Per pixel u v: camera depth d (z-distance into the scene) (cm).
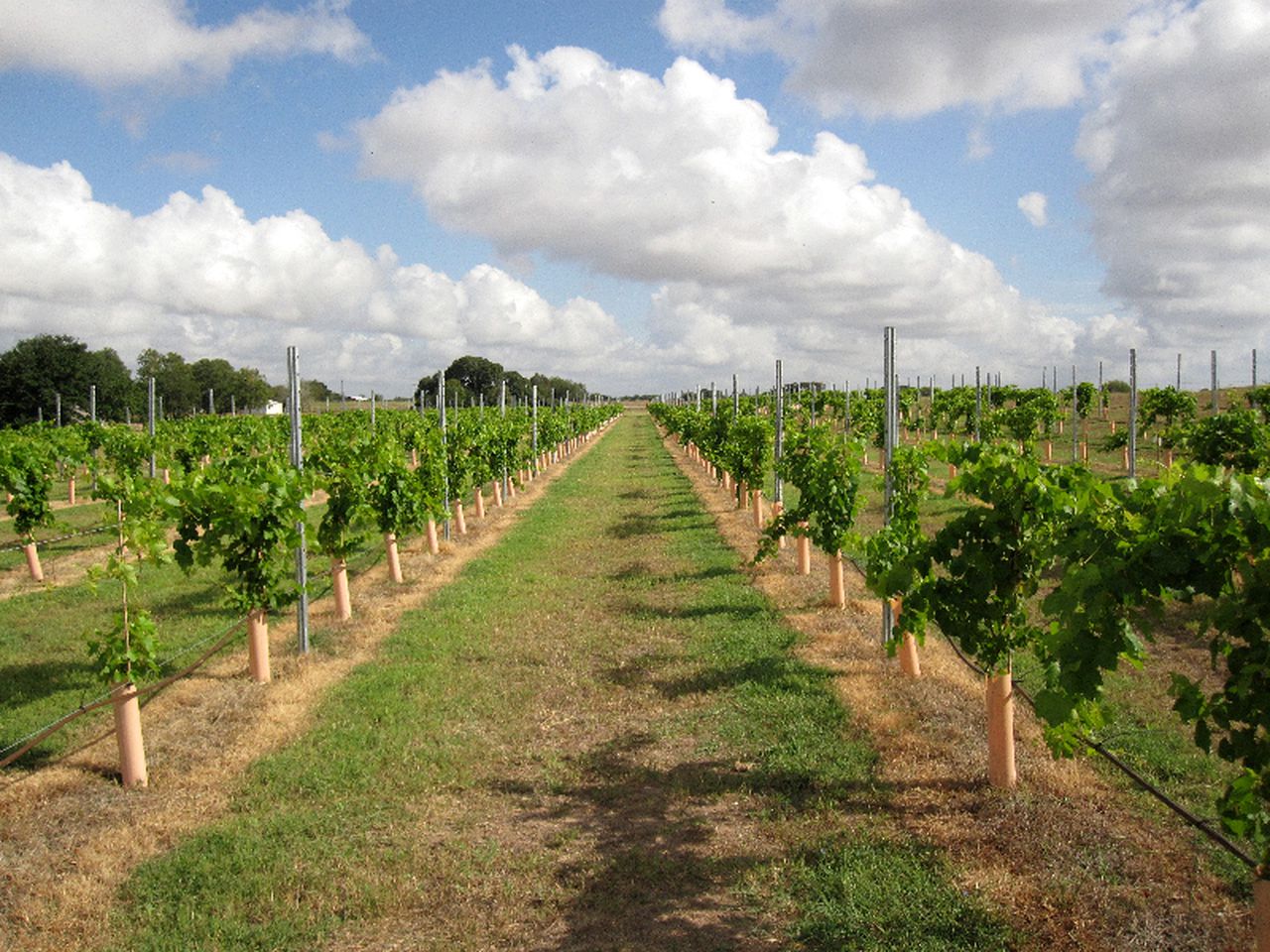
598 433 6431
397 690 816
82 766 659
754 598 1127
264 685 842
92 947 438
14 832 556
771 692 774
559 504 2222
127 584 649
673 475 2914
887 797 568
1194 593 387
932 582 562
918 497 835
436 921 456
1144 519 405
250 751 684
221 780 636
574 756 666
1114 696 754
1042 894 445
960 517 554
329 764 656
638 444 4897
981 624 578
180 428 2947
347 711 768
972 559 539
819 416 3862
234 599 849
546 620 1072
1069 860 477
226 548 839
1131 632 444
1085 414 3419
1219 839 437
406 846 532
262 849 529
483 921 452
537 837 543
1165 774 592
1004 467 535
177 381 6556
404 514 1327
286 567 890
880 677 797
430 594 1226
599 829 551
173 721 753
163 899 481
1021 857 483
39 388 5081
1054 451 3145
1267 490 364
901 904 443
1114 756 611
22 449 1392
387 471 1284
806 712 727
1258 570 352
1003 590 546
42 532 1861
